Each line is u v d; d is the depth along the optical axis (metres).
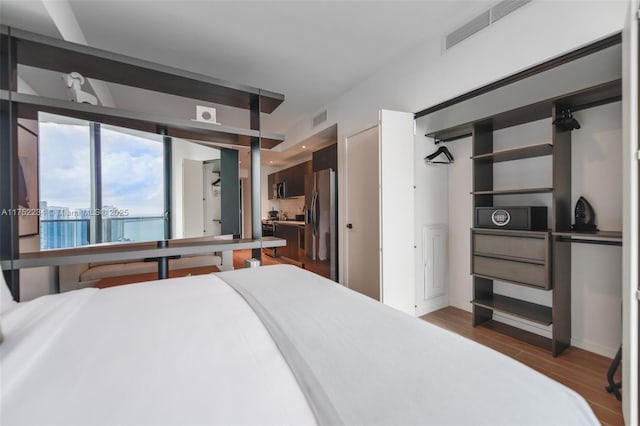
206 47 2.48
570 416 0.52
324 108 3.91
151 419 0.48
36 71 2.11
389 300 2.40
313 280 1.44
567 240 2.01
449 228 2.96
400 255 2.47
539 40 1.71
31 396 0.52
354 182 3.19
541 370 1.76
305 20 2.14
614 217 1.83
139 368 0.63
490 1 1.94
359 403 0.52
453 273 2.93
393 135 2.44
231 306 1.05
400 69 2.66
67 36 1.89
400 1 1.96
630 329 1.12
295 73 2.99
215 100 2.58
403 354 0.71
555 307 1.90
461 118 2.61
